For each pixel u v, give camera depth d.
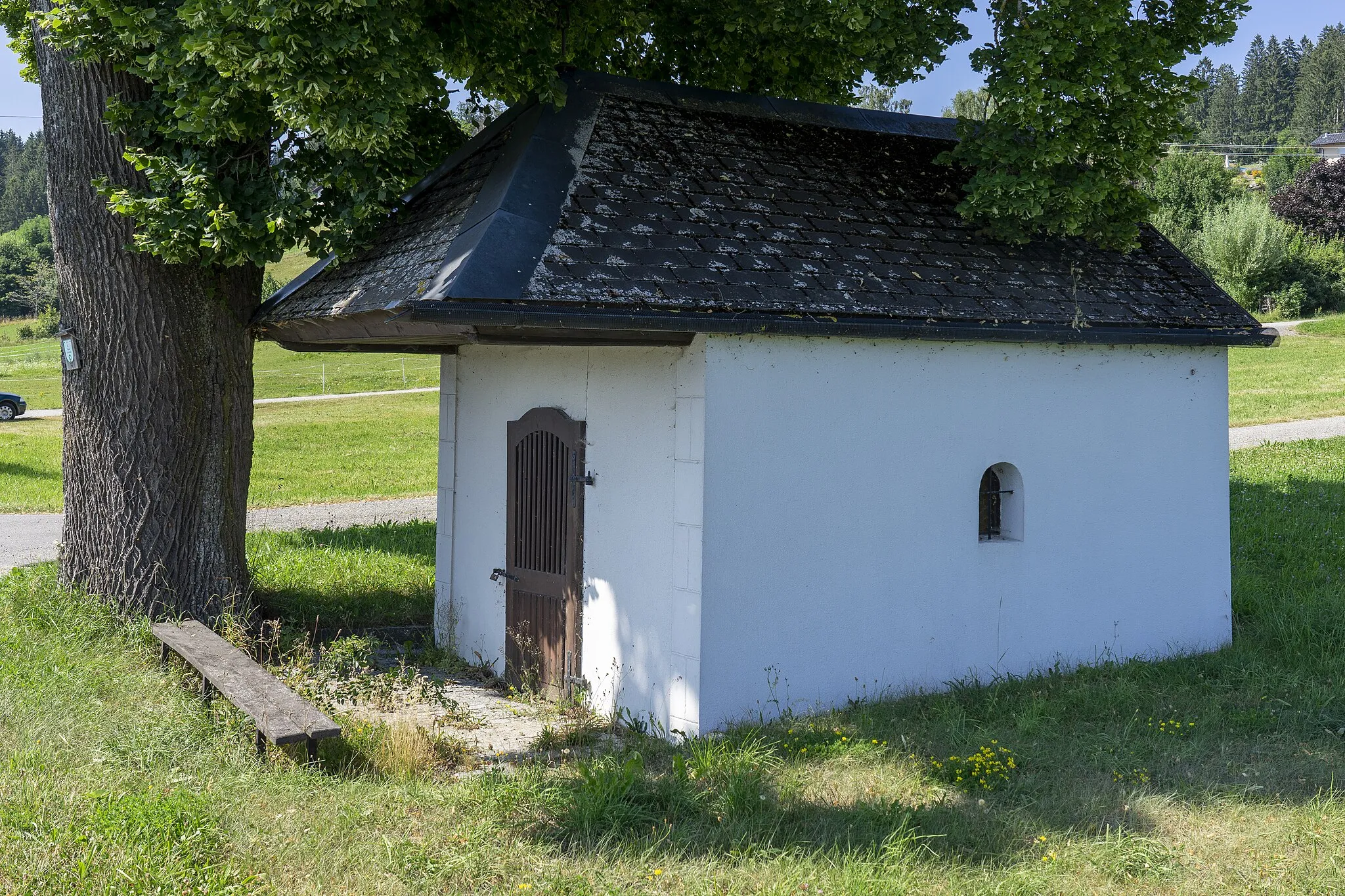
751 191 8.38
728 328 6.88
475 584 9.52
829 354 7.57
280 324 8.74
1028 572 8.55
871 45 9.70
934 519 8.09
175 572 8.87
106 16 7.47
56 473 23.44
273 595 11.00
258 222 8.07
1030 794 5.98
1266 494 15.70
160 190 8.05
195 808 4.95
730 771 6.12
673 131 8.75
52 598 8.47
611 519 7.91
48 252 108.69
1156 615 9.20
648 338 6.96
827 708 7.66
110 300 8.65
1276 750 6.73
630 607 7.73
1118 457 8.96
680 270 7.24
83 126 8.50
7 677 6.86
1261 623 9.72
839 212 8.57
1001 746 6.64
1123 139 9.18
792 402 7.42
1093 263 9.34
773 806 5.74
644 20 11.59
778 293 7.35
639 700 7.64
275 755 6.06
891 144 9.82
